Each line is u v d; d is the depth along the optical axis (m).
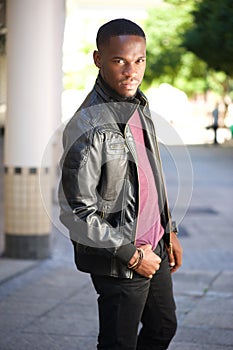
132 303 4.10
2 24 10.54
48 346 6.43
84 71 52.53
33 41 9.90
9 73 9.98
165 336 4.39
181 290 8.66
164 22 46.59
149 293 4.27
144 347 4.45
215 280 9.30
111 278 4.09
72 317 7.39
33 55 9.91
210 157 35.88
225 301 8.14
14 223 10.24
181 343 6.51
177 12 45.81
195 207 17.42
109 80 4.02
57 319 7.31
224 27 25.61
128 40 3.98
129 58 3.98
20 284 8.90
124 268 4.05
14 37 9.90
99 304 4.20
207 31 28.33
